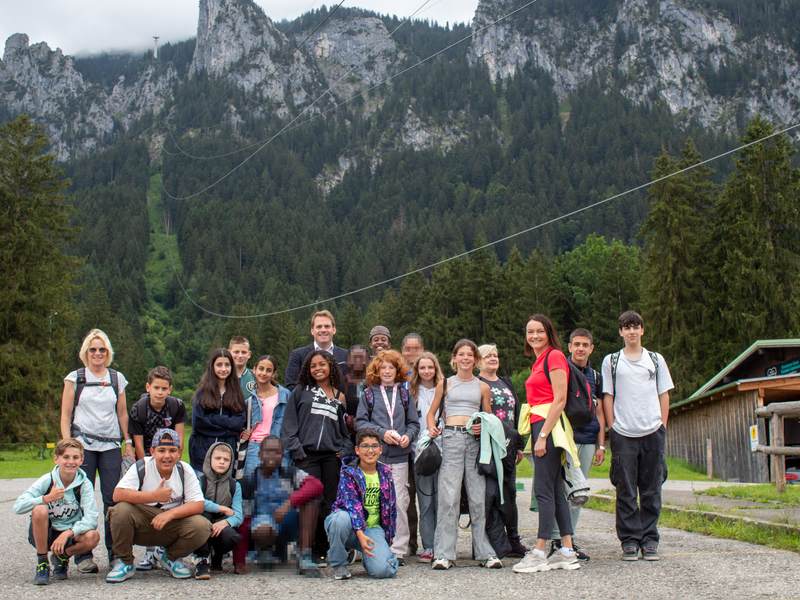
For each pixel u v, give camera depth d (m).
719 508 7.88
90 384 6.11
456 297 69.69
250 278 161.25
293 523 5.45
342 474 5.42
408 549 6.28
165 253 192.62
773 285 34.19
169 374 6.30
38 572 5.11
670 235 38.62
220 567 5.53
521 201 191.25
